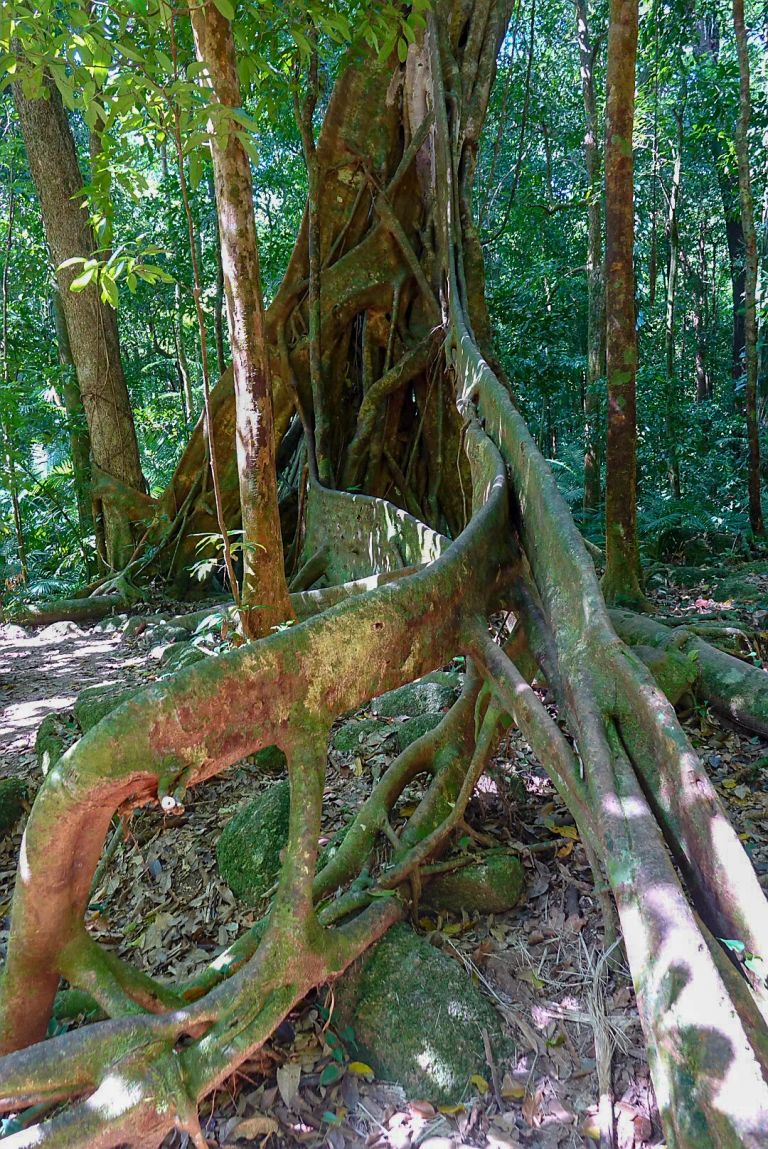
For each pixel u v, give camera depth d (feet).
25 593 40.57
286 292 34.55
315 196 33.17
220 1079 8.46
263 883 13.26
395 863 12.38
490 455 19.17
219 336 46.91
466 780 13.23
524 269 59.16
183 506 36.65
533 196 55.83
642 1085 9.46
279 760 17.26
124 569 36.22
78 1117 7.82
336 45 46.60
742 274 55.93
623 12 20.16
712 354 70.49
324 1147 9.21
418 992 10.53
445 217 31.99
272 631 18.02
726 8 49.83
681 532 36.09
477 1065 9.89
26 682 25.86
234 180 16.35
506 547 16.10
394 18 17.52
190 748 8.88
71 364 43.50
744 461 49.39
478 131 32.60
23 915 8.88
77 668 26.91
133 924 13.48
